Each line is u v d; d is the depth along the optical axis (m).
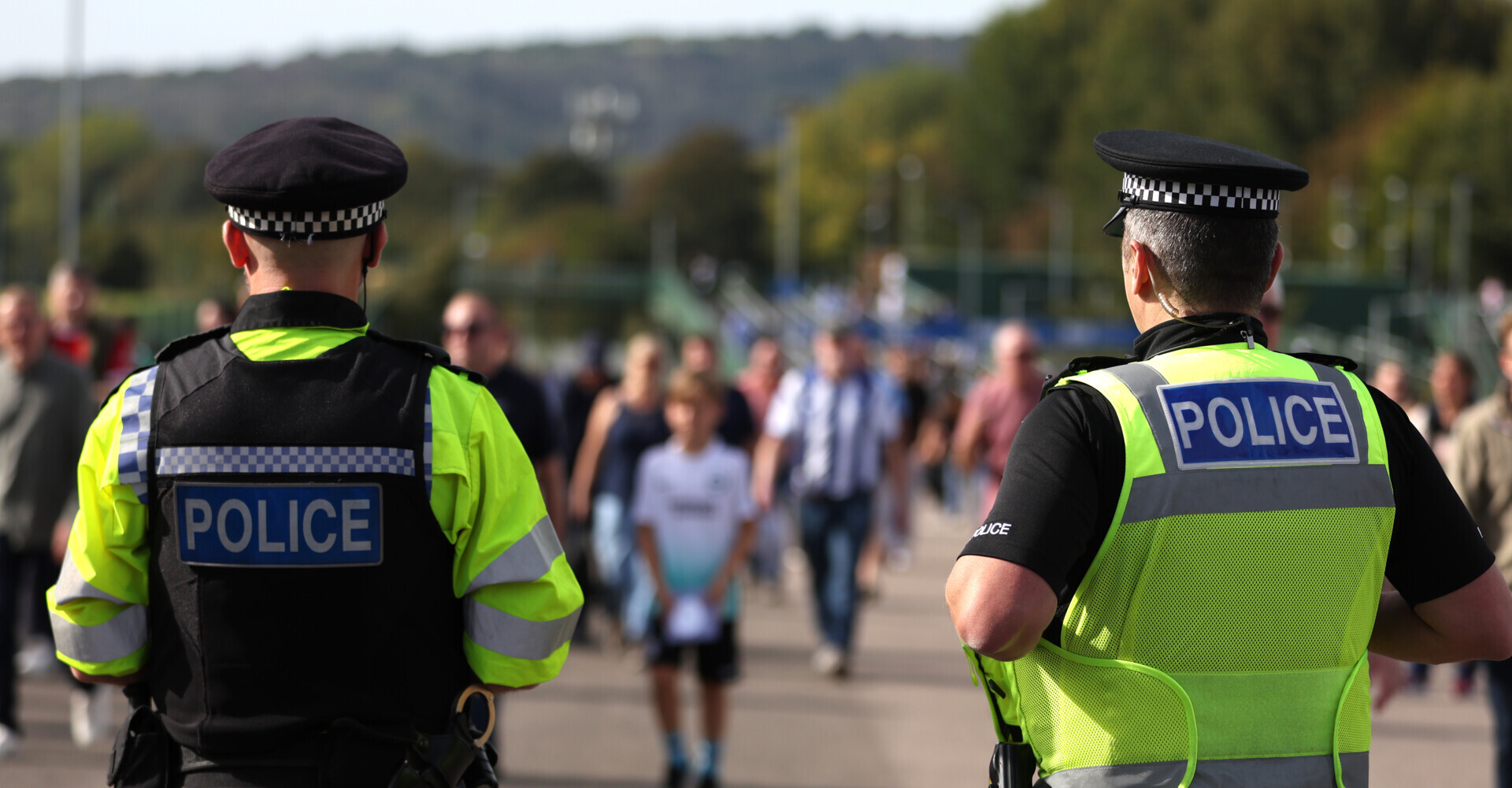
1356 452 8.91
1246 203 9.08
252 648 8.91
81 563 9.23
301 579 8.91
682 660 24.05
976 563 8.49
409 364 9.41
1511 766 19.16
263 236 9.32
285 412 9.05
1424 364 164.50
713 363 35.16
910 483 58.22
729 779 24.64
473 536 9.36
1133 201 9.37
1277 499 8.66
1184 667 8.58
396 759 9.01
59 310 33.12
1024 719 9.12
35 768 23.64
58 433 25.89
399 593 9.05
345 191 9.19
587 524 39.09
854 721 29.31
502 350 24.25
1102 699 8.66
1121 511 8.55
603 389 40.47
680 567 23.83
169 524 9.06
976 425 33.72
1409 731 29.28
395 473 9.04
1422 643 9.27
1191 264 9.11
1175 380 8.83
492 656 9.36
